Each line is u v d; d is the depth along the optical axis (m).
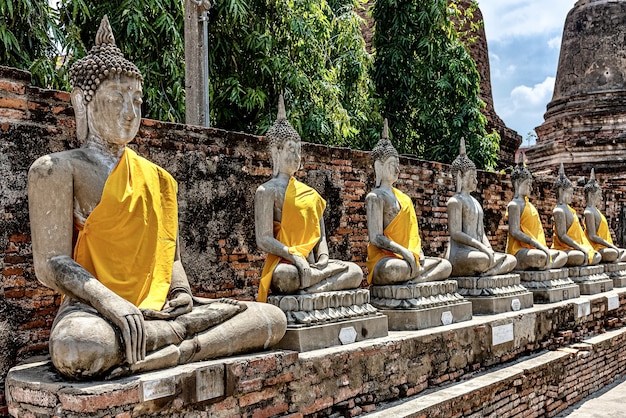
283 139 6.21
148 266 4.60
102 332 3.96
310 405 5.34
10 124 5.25
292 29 11.71
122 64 4.64
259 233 5.98
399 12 14.30
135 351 4.06
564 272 10.17
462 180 8.89
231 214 7.16
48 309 5.45
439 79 14.50
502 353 7.86
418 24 14.47
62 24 9.91
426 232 10.30
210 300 5.01
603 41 19.11
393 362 6.21
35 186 4.35
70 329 3.93
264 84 11.73
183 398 4.26
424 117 14.41
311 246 6.08
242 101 11.18
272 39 11.52
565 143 18.89
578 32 19.59
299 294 5.76
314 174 8.33
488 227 11.82
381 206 7.30
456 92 14.51
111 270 4.45
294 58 12.27
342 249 8.73
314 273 5.86
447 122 14.66
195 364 4.51
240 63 11.65
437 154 14.47
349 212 8.84
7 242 5.22
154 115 10.12
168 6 10.20
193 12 8.07
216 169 6.99
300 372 5.24
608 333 10.29
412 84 14.41
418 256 7.27
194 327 4.63
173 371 4.28
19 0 8.32
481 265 8.40
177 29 10.31
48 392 3.90
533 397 7.79
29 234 5.36
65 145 5.62
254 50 11.29
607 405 8.60
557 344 9.00
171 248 4.86
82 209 4.49
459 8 17.05
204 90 8.09
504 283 8.66
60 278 4.23
